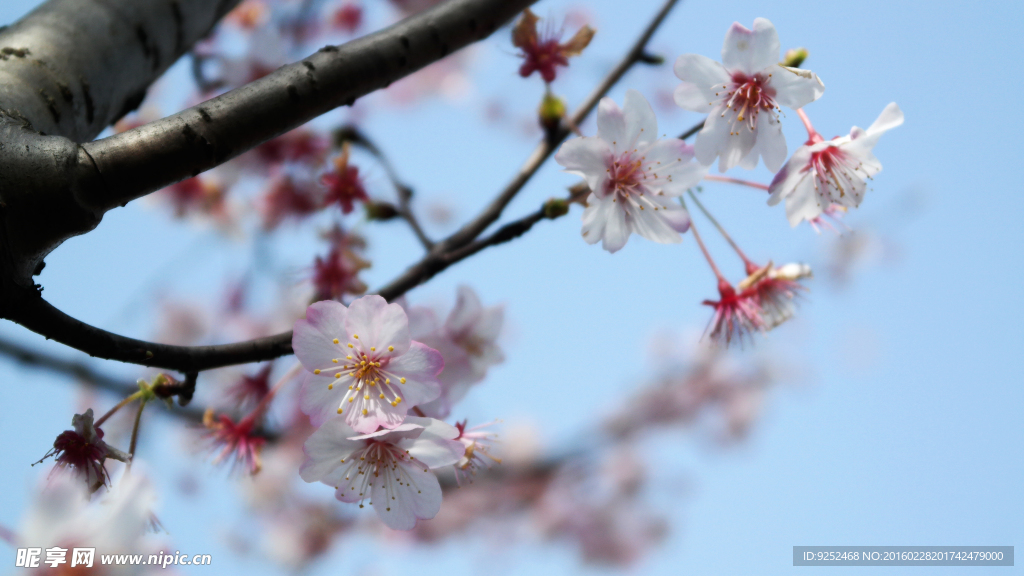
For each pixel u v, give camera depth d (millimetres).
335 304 687
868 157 708
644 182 706
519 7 697
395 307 688
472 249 711
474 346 733
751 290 739
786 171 705
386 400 686
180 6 711
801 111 718
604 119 703
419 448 689
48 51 681
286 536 1368
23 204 650
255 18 854
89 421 674
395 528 689
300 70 671
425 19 688
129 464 681
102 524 674
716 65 701
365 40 681
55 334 653
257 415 741
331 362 686
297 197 822
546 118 752
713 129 702
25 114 668
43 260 659
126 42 697
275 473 1233
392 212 774
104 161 655
